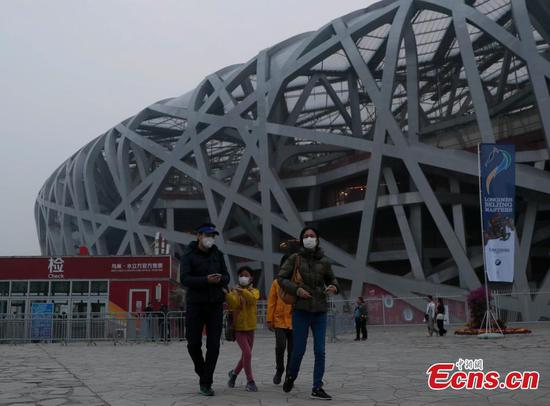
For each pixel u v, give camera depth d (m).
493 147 20.05
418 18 38.19
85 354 16.12
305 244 6.59
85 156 56.41
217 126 43.47
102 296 28.25
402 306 32.69
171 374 9.73
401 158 35.31
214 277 6.98
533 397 6.22
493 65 42.69
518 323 28.12
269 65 42.62
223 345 20.25
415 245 36.28
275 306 8.17
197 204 48.75
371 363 11.20
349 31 37.31
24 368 11.26
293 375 6.87
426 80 44.75
